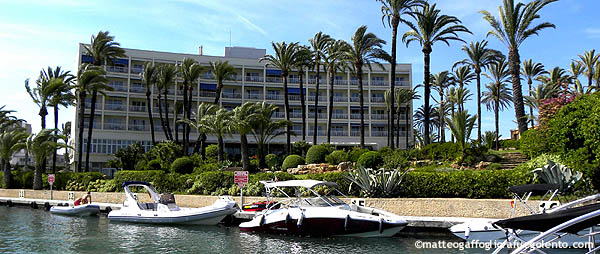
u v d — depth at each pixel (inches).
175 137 2364.7
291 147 2014.0
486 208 762.8
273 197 993.5
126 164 2014.0
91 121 1969.7
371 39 1745.8
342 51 1844.2
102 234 773.9
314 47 1967.3
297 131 2746.1
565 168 758.5
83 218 1028.5
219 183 1189.7
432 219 735.1
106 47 1998.0
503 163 1112.2
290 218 730.2
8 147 1688.0
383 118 2847.0
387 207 852.0
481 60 2084.2
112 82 2536.9
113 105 2486.5
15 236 753.0
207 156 1971.0
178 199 1147.3
